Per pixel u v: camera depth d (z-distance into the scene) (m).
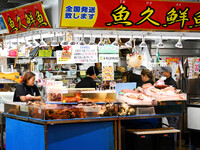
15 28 7.95
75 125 5.16
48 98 5.41
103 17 6.17
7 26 8.24
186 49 9.88
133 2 6.31
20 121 5.62
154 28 6.71
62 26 5.95
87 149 5.25
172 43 9.67
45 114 4.88
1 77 7.59
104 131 5.37
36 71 8.52
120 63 9.12
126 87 6.46
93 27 6.16
